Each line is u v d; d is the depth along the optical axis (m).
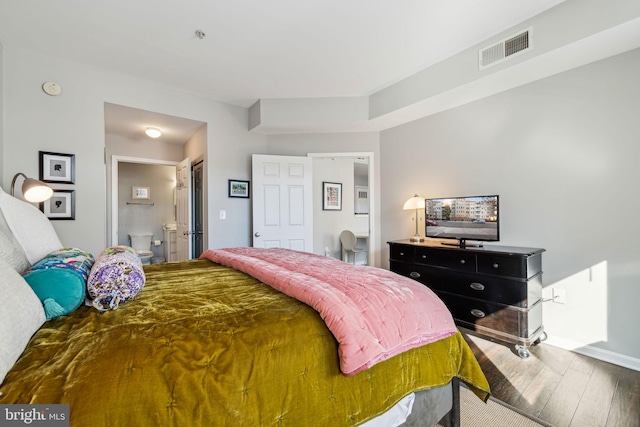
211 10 2.02
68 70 2.68
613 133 2.13
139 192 5.47
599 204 2.19
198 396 0.79
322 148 4.03
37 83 2.54
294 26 2.21
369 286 1.30
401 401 1.23
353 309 1.10
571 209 2.33
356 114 3.55
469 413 1.60
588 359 2.16
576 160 2.30
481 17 2.13
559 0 1.97
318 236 5.33
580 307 2.28
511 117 2.68
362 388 1.07
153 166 5.61
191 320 0.99
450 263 2.62
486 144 2.87
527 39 2.17
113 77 2.93
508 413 1.59
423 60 2.74
